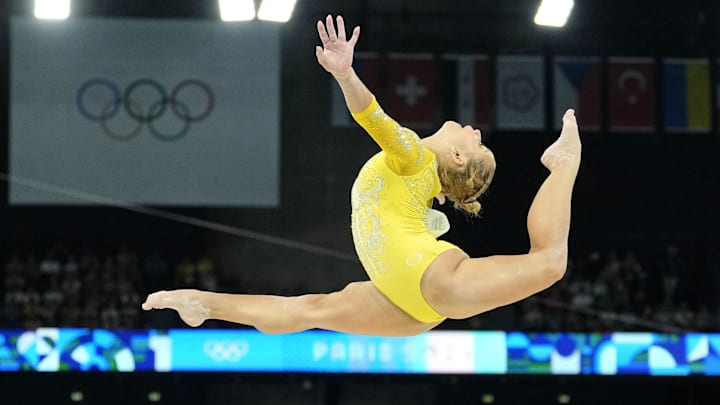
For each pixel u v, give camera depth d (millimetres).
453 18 27375
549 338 26125
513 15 27312
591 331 27203
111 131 27922
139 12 27828
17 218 28109
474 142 9664
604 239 28891
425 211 9328
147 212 28406
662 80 28078
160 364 25781
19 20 27656
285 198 28500
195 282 28594
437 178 9367
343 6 27219
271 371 25625
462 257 9031
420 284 8945
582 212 28922
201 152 28125
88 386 27297
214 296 9242
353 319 9281
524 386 27547
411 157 9047
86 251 28516
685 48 27969
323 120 28422
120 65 27828
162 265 28625
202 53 27969
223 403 27469
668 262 28672
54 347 26000
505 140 28078
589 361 26125
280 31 28031
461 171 9508
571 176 9000
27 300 27734
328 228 28594
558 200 8852
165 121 28016
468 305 8820
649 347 26500
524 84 27922
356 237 9414
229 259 28781
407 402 27531
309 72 28234
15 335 26172
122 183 27953
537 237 8781
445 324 26500
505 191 28531
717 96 28016
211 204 28297
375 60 27578
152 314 26750
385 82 27609
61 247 28422
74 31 27750
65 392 27266
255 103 28172
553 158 9141
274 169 28344
